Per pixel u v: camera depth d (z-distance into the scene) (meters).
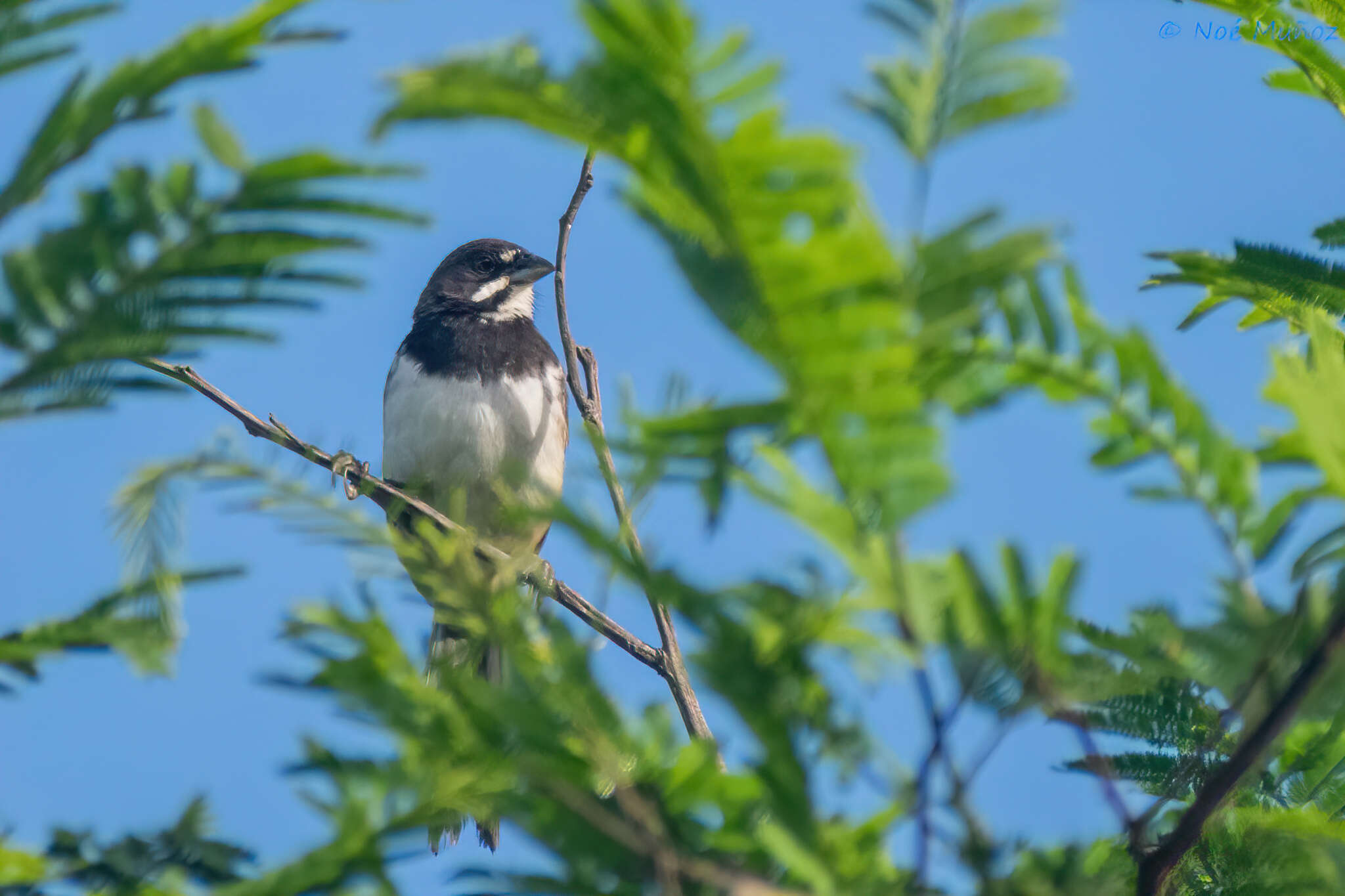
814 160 2.06
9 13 2.89
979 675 2.75
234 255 2.75
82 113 2.81
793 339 2.25
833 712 2.73
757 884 2.69
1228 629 3.40
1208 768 3.43
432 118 2.10
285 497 3.01
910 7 2.44
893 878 2.73
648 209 2.26
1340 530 3.25
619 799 2.75
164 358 2.80
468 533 2.93
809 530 2.57
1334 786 3.66
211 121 2.79
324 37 2.82
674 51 2.00
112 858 3.16
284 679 2.74
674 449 2.58
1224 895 3.43
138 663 3.20
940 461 2.43
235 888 2.69
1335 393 2.92
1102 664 3.12
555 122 2.08
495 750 2.73
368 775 2.70
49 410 2.84
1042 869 2.99
